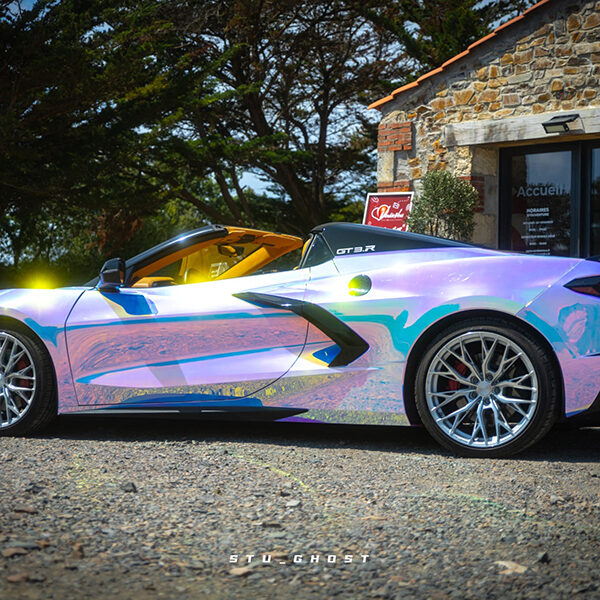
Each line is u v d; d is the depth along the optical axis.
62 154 13.73
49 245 21.28
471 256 3.63
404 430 4.20
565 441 3.89
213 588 1.87
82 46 13.38
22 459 3.32
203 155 18.50
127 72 13.54
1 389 4.12
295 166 23.08
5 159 12.81
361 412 3.67
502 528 2.40
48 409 4.07
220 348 3.87
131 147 15.08
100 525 2.34
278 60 20.83
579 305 3.34
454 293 3.51
